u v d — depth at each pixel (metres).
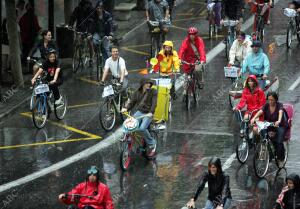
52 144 42.12
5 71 53.75
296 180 28.58
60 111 46.50
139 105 38.72
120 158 37.50
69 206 28.80
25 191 35.53
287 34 61.38
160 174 37.12
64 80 54.69
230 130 43.72
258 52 44.31
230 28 58.44
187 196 34.41
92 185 29.16
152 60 45.84
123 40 66.88
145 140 38.59
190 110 47.47
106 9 66.88
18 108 48.47
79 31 55.97
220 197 28.61
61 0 67.88
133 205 33.47
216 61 58.66
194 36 47.06
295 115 45.62
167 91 39.59
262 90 40.81
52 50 45.31
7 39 55.81
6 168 38.56
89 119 46.44
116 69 44.88
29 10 56.81
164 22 58.56
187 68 47.72
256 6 62.41
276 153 36.97
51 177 37.25
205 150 40.41
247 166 38.09
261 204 33.44
